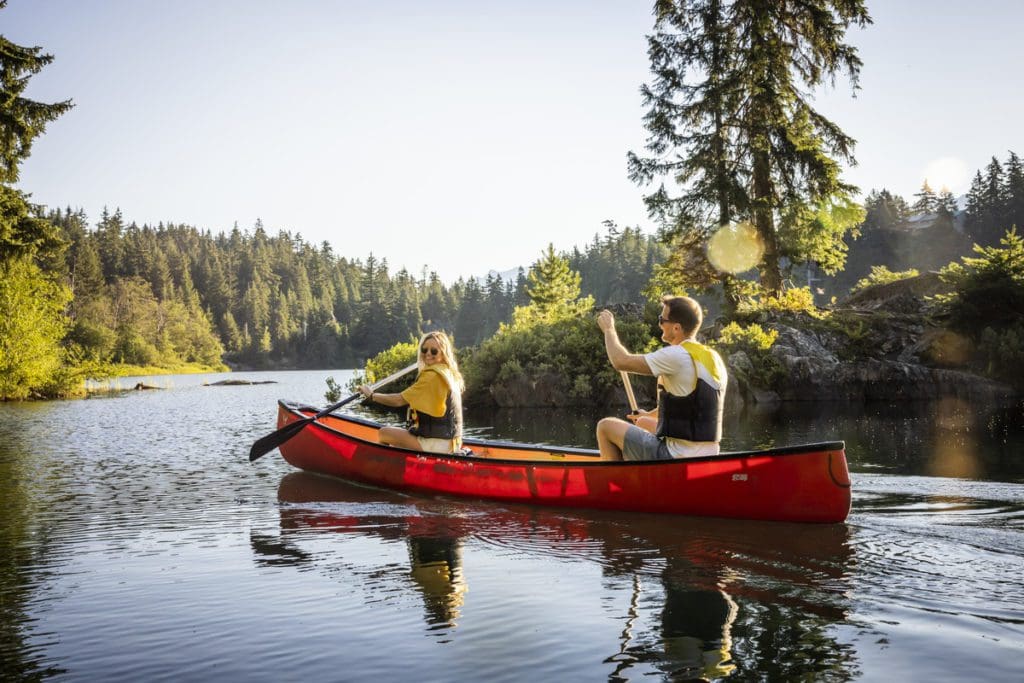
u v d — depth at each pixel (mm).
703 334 22047
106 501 5715
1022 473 6070
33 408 19375
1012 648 2480
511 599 3119
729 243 22844
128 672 2441
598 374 17562
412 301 133125
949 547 3758
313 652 2574
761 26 22078
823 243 23594
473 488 5465
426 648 2594
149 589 3385
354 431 7660
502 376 17859
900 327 19875
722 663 2410
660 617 2861
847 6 21891
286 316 122250
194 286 125750
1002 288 18594
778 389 17297
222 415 16250
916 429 10000
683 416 4574
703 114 22812
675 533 4230
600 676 2330
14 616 3033
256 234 170500
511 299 118812
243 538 4398
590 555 3811
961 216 92188
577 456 5941
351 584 3387
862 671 2322
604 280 102000
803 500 4297
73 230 111000
